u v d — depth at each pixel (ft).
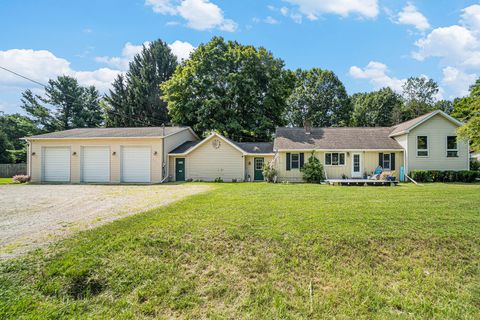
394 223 18.78
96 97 150.51
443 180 55.57
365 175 60.13
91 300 11.18
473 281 12.85
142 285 12.13
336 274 13.15
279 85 85.05
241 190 39.45
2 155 107.34
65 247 14.87
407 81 158.61
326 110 133.90
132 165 62.49
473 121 44.62
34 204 29.17
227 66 83.76
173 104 83.71
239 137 87.92
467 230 17.48
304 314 10.43
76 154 63.31
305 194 33.88
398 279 12.89
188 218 20.34
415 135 58.34
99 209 25.77
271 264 13.87
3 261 13.08
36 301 10.75
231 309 10.78
